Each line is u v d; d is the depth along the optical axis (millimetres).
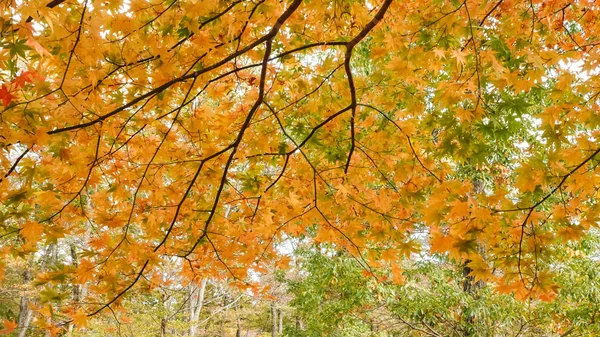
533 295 1972
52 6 1443
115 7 1748
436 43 2254
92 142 2414
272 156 2859
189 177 2744
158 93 2111
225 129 2703
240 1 1952
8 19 1289
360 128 3070
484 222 1880
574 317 4758
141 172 2594
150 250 2533
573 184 1864
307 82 2734
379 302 5609
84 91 2055
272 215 2713
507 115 2236
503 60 2389
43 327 2258
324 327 6098
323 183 2777
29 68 1669
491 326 5031
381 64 2695
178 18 1935
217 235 2795
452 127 2479
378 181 2980
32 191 1986
